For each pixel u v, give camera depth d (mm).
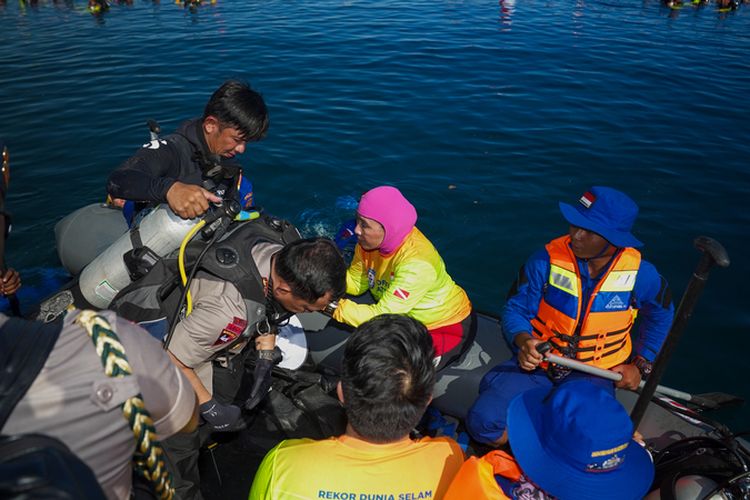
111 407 1002
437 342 3291
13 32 11797
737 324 4320
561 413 1647
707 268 2119
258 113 2855
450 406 3381
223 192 2795
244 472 2912
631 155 6836
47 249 4875
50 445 911
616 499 1611
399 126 7312
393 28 12141
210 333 2125
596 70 9969
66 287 2555
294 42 10844
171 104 7688
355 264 3451
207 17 13102
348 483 1596
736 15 15727
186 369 2207
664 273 4840
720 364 4004
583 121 7758
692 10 16172
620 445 1599
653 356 2961
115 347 1026
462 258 5008
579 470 1614
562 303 2895
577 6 15703
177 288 2289
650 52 11367
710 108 8445
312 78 8875
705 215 5656
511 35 12062
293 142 6766
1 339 980
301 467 1627
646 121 7867
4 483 802
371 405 1525
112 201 4012
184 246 2254
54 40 11062
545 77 9453
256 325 2365
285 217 5441
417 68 9555
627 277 2811
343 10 13898
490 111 7922
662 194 6004
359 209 3043
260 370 2564
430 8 14375
